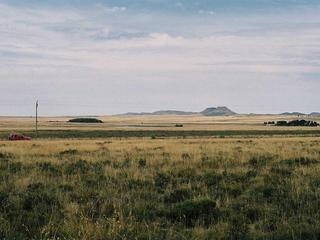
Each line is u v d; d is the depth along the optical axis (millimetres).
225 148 29266
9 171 16641
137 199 11398
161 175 15641
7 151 26562
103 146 33000
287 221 9172
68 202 10953
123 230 8367
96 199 11398
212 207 10383
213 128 149000
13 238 8016
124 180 14328
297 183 13172
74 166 18328
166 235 8227
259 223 9109
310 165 18078
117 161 19875
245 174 15789
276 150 26891
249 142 41344
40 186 13180
